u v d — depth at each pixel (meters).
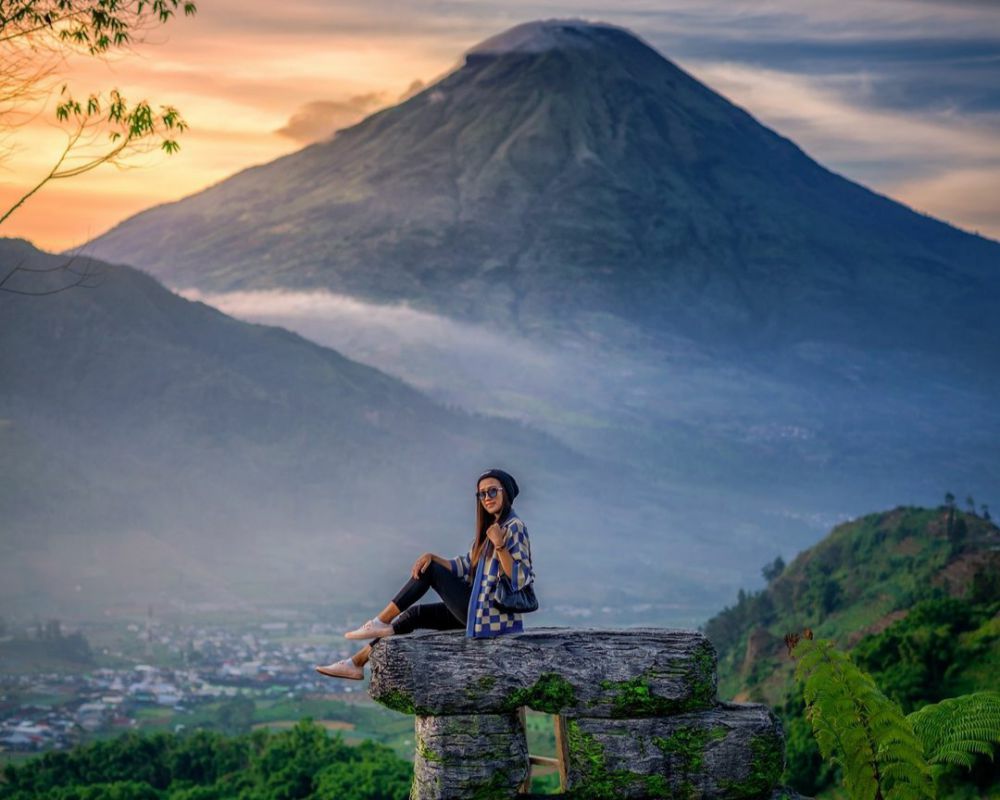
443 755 11.45
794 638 13.73
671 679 11.63
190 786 94.44
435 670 11.52
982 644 60.03
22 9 15.13
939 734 14.30
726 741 11.65
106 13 15.45
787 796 11.88
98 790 87.88
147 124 15.24
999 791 36.88
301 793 83.75
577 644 11.75
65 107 15.10
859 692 13.15
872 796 12.98
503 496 12.05
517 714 11.86
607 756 11.55
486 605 11.84
